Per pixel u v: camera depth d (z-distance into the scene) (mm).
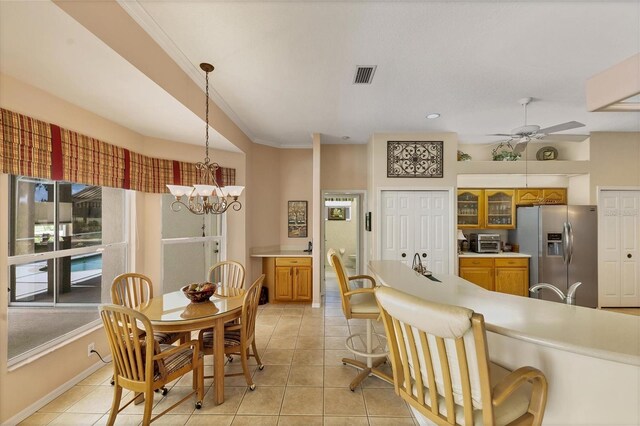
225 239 4203
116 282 2451
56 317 2568
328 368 2662
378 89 2844
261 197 4801
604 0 1646
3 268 1919
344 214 8062
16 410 1960
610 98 1753
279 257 4609
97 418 2006
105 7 1562
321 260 4930
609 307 4262
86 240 2799
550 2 1671
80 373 2457
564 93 2939
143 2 1668
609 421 1141
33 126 2061
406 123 3896
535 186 4785
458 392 1148
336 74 2535
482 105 3258
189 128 3070
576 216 4199
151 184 3332
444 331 1057
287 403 2170
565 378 1228
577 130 4199
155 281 3436
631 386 1100
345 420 1995
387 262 2965
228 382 2443
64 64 1780
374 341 3232
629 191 4336
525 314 1469
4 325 1912
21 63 1769
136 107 2479
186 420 1985
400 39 2033
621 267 4289
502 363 1430
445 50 2172
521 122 3820
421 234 4367
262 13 1757
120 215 3199
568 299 1811
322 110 3418
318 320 3912
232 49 2141
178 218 3791
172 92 2238
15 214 2176
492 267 4480
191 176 3682
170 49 2111
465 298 1745
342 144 5035
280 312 4242
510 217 4797
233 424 1951
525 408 1188
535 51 2182
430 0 1665
